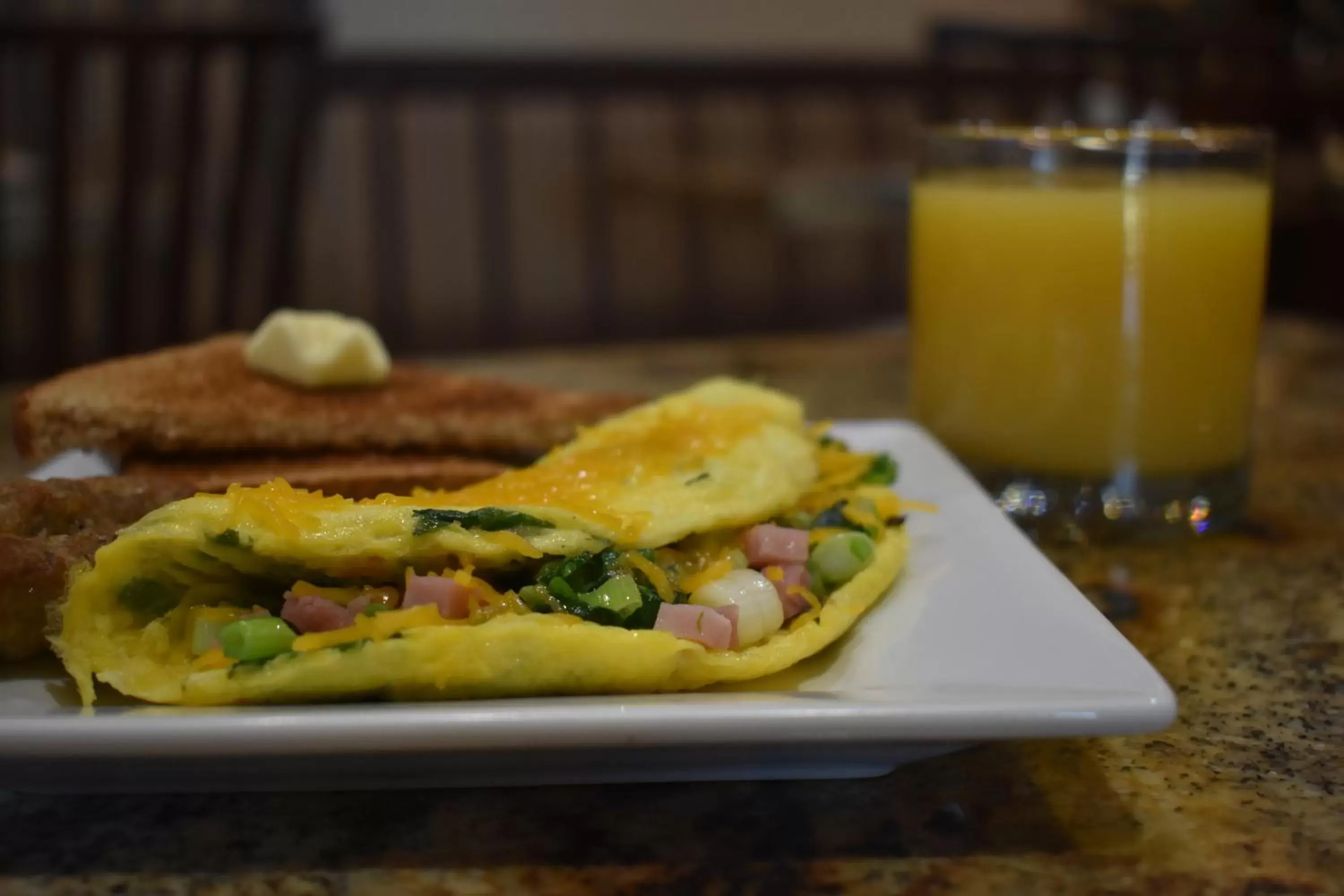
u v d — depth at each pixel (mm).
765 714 321
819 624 360
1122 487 448
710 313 1591
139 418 433
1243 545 453
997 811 336
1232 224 437
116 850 327
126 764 323
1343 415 579
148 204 1107
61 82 800
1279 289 1257
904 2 1597
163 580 344
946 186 460
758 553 377
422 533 343
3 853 326
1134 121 1271
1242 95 1231
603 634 335
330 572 344
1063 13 1640
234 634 331
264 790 339
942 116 1255
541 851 326
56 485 371
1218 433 451
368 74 1080
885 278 1679
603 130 1506
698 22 1533
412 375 500
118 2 1304
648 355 701
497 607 343
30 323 1085
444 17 1436
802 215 1120
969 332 457
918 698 328
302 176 912
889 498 411
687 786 343
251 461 450
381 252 1297
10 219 1057
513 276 1496
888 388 629
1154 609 414
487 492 362
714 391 443
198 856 325
